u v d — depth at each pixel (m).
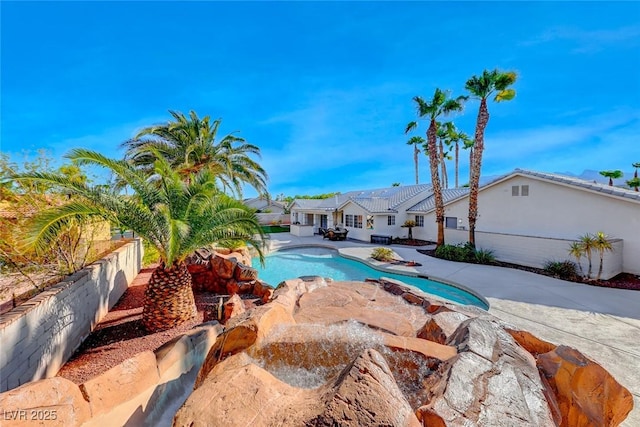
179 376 4.49
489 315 5.15
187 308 7.77
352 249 20.91
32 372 4.80
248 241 8.77
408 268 14.65
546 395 3.03
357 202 27.03
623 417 3.35
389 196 29.30
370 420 2.01
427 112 18.52
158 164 7.31
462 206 21.14
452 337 3.95
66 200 7.52
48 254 6.80
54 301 5.51
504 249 15.52
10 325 4.31
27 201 6.95
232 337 3.67
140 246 13.77
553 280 11.89
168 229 7.29
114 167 6.87
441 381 2.81
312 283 7.18
